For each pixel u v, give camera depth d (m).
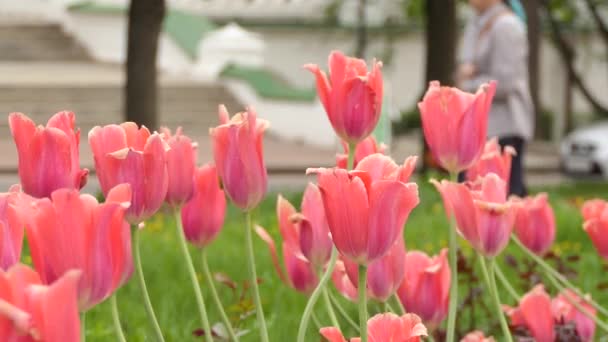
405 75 48.22
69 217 2.30
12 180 24.39
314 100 34.78
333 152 32.31
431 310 3.87
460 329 6.29
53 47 41.50
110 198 2.35
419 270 3.87
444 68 25.09
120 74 38.03
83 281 2.32
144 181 2.93
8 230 2.50
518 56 13.40
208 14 47.22
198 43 39.28
